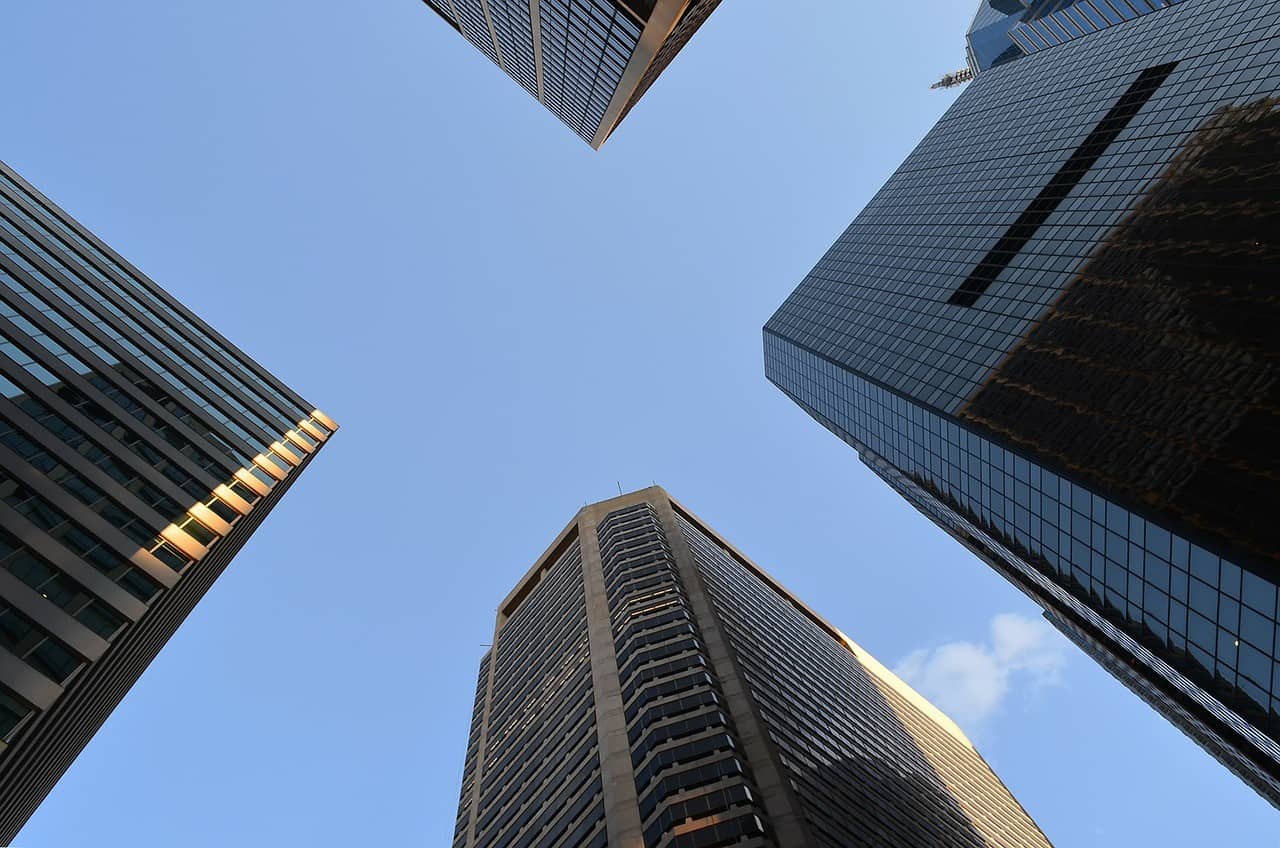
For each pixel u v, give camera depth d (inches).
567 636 3336.6
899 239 4101.9
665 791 2063.2
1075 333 2295.8
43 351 1624.0
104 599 1229.1
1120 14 3919.8
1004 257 2977.4
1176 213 2277.3
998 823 4136.3
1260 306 1812.3
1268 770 1953.7
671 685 2511.1
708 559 3868.1
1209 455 1688.0
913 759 3833.7
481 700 3791.8
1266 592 1461.6
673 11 2222.0
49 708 1047.6
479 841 2559.1
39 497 1301.7
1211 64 2768.2
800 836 1910.7
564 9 2613.2
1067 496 2021.4
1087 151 3070.9
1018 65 4680.1
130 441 1611.7
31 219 2107.5
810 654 3900.1
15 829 1529.3
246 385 2279.8
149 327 2098.9
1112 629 2080.5
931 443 2773.1
